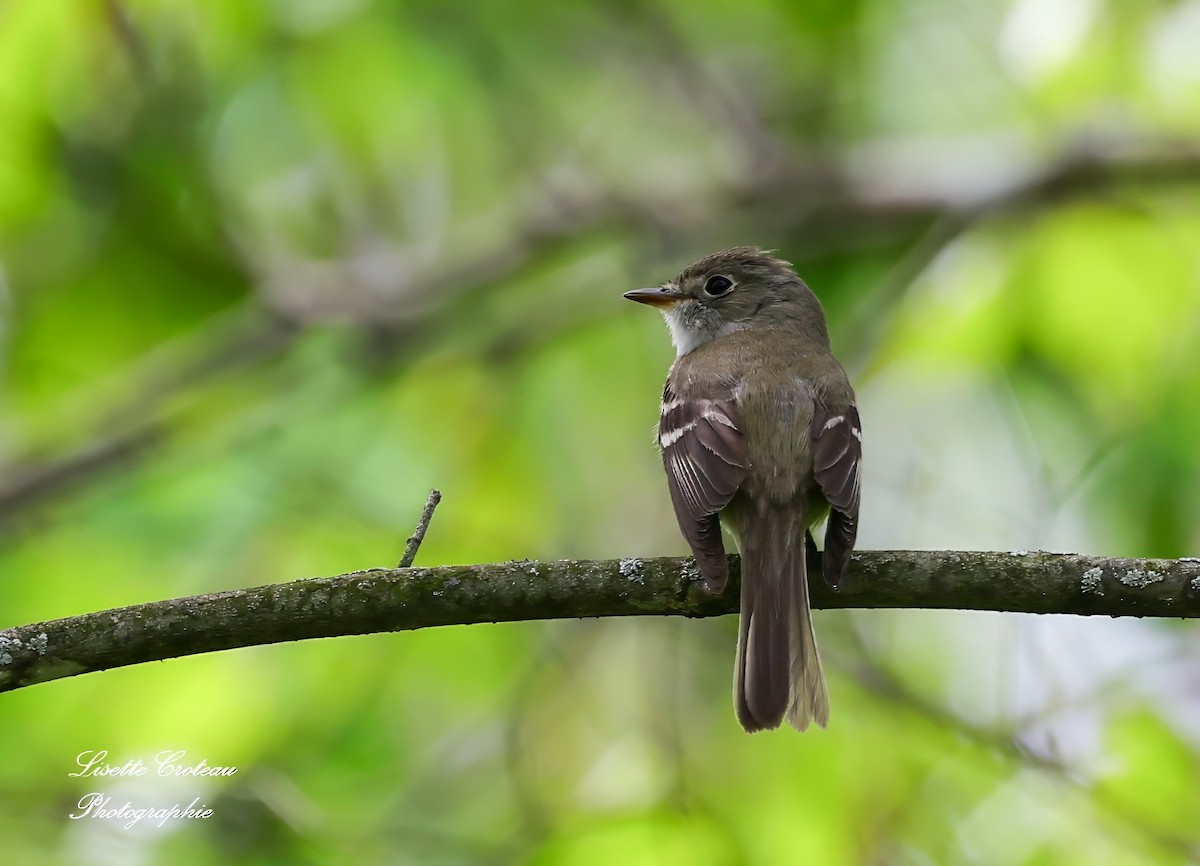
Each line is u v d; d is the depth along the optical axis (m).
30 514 11.52
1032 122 12.77
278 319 13.50
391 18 12.30
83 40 11.60
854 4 13.27
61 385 12.68
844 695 9.91
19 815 9.20
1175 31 11.35
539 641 10.71
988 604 7.11
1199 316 10.98
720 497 7.77
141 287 12.80
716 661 10.65
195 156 12.59
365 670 10.24
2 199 11.98
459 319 14.26
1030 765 9.47
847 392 8.46
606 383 13.02
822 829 9.40
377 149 13.14
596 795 9.77
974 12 13.54
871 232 14.20
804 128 14.73
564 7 13.91
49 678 6.83
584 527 12.06
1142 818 9.23
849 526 7.48
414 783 10.08
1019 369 11.23
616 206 14.51
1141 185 12.15
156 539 10.55
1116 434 10.68
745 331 9.50
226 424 12.54
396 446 11.76
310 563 10.52
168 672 9.91
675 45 14.28
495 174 14.47
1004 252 11.48
